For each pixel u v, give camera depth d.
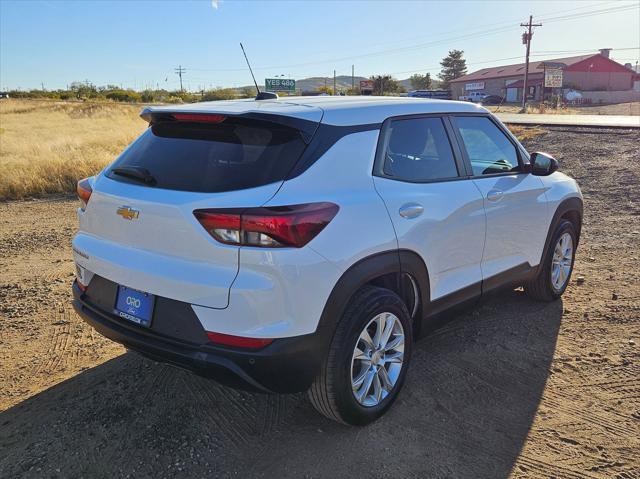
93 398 3.40
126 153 3.26
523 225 4.23
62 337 4.31
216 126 2.94
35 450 2.91
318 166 2.77
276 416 3.23
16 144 17.50
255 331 2.54
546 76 54.66
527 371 3.75
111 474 2.74
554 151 14.01
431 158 3.53
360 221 2.83
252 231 2.50
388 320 3.09
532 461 2.86
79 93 82.12
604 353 3.99
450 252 3.51
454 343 4.15
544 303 4.91
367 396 3.09
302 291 2.59
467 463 2.84
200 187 2.69
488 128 4.15
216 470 2.78
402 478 2.73
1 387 3.55
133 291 2.88
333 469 2.79
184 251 2.64
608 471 2.79
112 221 2.95
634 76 77.31
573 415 3.26
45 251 6.93
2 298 5.16
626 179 10.26
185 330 2.68
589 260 6.11
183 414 3.23
